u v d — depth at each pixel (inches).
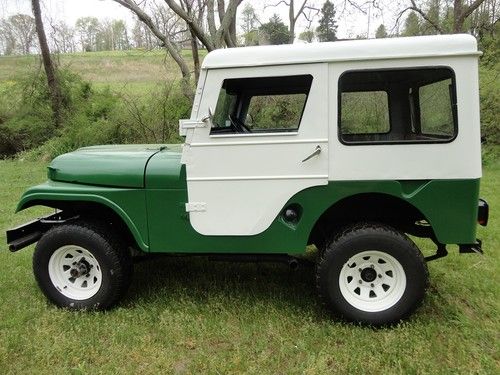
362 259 127.9
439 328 126.0
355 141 122.4
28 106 601.6
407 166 119.6
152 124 506.0
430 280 156.3
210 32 391.5
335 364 112.3
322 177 123.0
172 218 132.5
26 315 137.0
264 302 143.8
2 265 178.7
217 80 123.3
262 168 125.1
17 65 667.4
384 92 128.0
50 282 142.9
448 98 117.6
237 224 128.8
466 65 114.4
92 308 140.2
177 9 354.0
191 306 141.6
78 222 141.6
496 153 414.6
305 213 126.0
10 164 501.4
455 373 107.7
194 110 125.3
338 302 127.7
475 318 133.0
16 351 120.0
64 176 139.1
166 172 131.0
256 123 143.0
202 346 121.8
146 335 126.6
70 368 112.7
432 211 120.6
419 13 486.9
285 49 120.0
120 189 133.8
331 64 119.2
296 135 122.3
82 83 618.8
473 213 119.4
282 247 129.1
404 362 111.5
